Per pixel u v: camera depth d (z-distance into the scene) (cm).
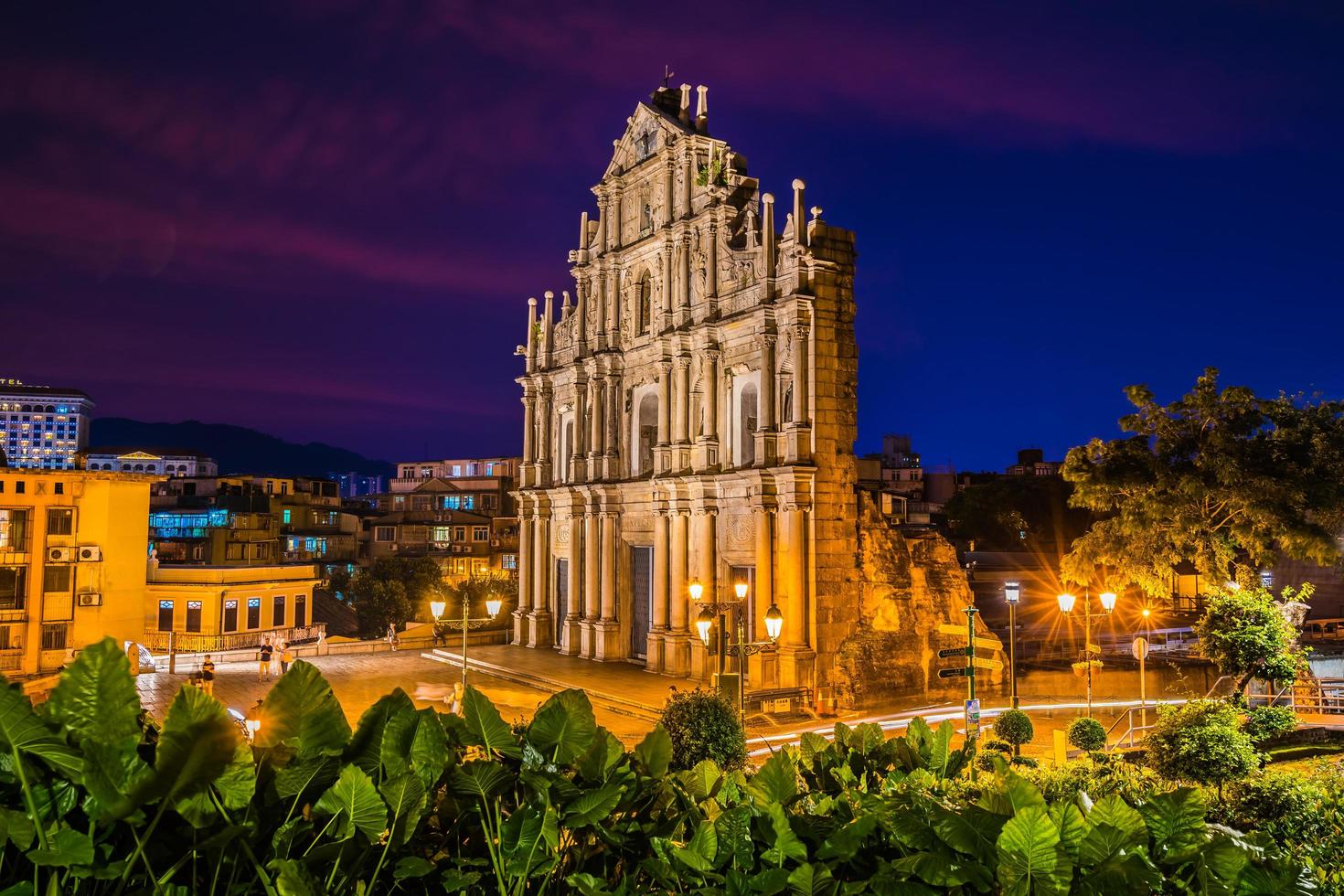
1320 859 1255
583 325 6191
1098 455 4166
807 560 4366
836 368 4556
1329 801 1598
